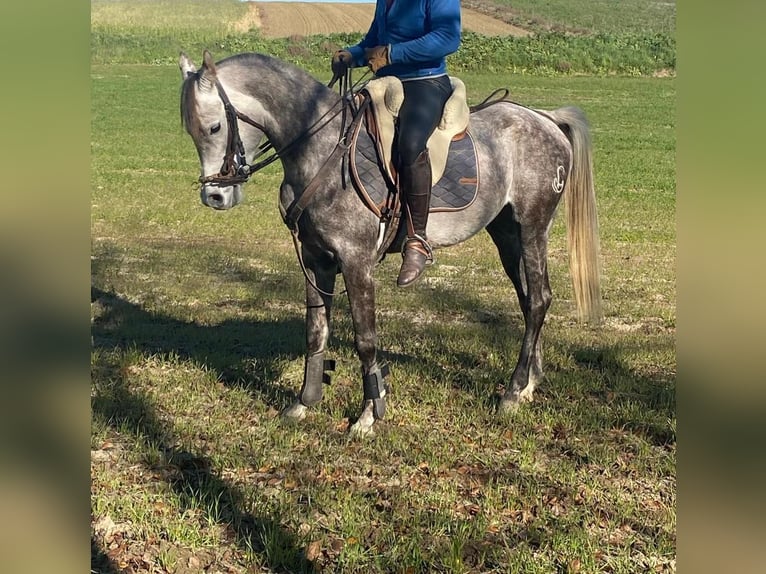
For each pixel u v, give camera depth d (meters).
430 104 4.38
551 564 3.41
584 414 4.95
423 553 3.47
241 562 3.42
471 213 4.73
